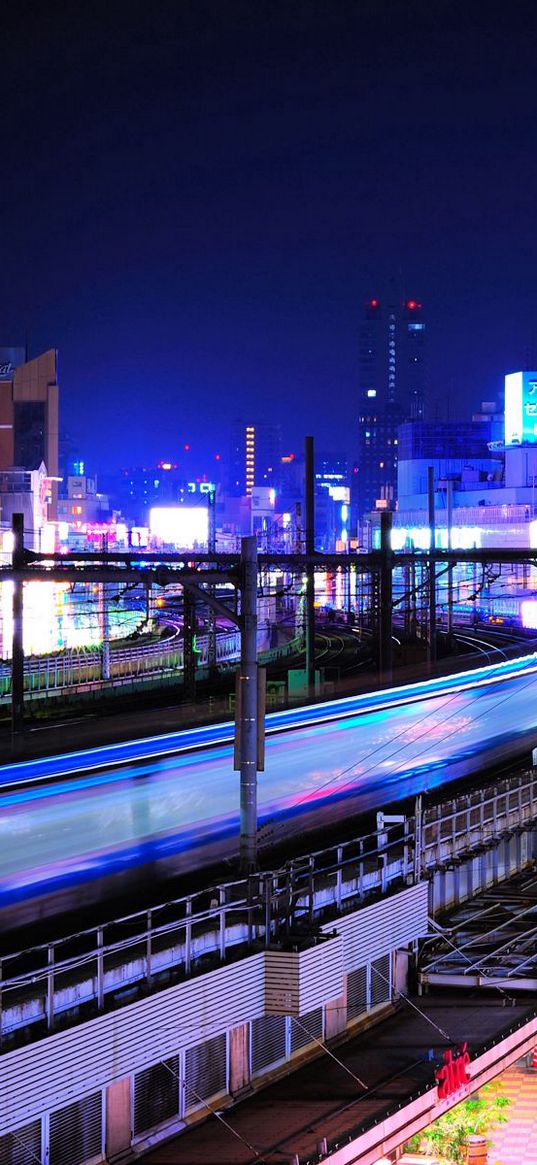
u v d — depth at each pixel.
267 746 47.28
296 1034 21.20
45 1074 16.28
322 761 45.81
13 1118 15.81
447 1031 22.56
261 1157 17.44
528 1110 24.89
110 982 18.16
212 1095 19.34
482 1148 22.64
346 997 22.53
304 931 21.58
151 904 25.55
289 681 65.19
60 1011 17.17
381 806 38.91
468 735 54.69
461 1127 22.97
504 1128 23.97
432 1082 20.02
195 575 23.52
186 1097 18.75
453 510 168.38
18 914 24.34
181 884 27.45
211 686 71.88
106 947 17.95
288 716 55.00
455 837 31.84
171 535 197.62
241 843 23.16
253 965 20.14
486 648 94.75
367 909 23.19
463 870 32.16
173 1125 18.41
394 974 24.38
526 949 27.94
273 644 110.31
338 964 21.28
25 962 21.36
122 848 30.23
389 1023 23.20
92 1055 17.02
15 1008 16.58
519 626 119.94
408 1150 22.64
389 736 53.09
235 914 21.70
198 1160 17.41
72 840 30.61
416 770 45.75
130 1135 17.72
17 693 44.06
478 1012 23.75
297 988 20.20
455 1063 20.33
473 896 32.69
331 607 134.12
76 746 47.62
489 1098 25.25
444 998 24.81
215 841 31.83
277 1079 20.42
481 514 159.75
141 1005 17.94
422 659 86.06
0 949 22.20
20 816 33.00
